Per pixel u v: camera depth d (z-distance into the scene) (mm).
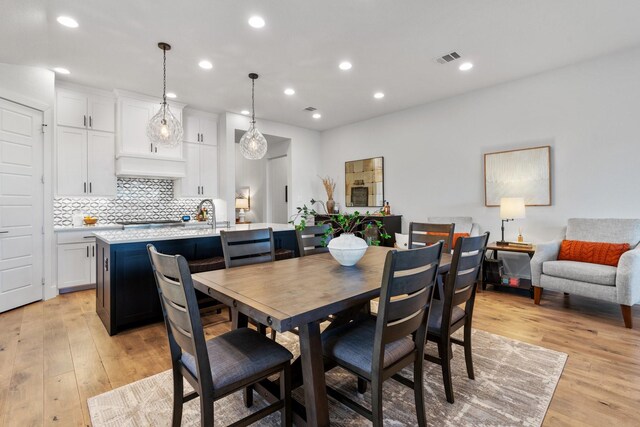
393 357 1391
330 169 6535
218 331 2760
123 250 2701
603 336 2586
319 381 1320
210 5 2496
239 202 7902
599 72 3471
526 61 3537
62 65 3508
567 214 3711
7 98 3230
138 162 4465
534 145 3934
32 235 3490
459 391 1841
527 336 2600
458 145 4633
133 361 2211
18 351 2355
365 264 2094
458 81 4094
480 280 3975
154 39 2986
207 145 5359
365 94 4543
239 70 3689
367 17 2686
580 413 1651
